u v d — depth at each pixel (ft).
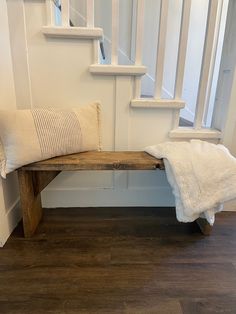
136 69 4.00
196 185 3.45
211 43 4.09
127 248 3.77
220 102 4.64
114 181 4.83
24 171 3.57
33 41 3.84
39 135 3.46
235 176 3.45
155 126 4.50
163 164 3.67
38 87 4.09
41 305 2.77
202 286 3.09
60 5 4.15
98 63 4.05
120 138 4.50
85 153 3.96
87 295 2.92
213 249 3.80
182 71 4.22
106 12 7.02
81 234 4.08
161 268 3.37
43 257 3.51
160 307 2.79
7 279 3.11
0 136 3.37
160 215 4.74
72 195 4.84
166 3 3.83
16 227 4.20
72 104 4.24
